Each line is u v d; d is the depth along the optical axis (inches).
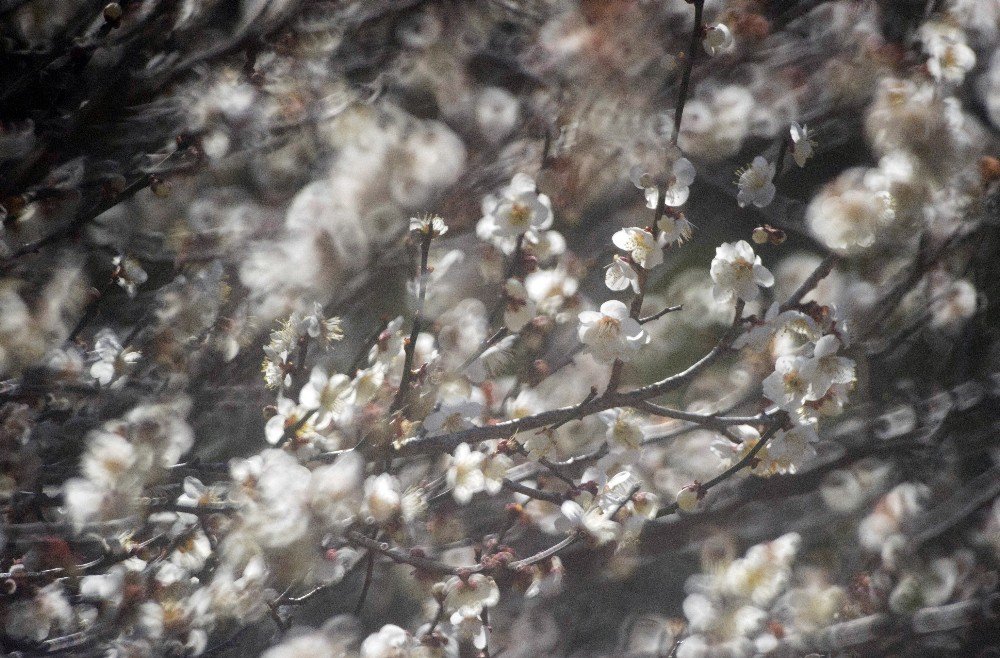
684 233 133.5
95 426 134.0
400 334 133.8
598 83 138.1
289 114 137.5
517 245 133.8
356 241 137.4
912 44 139.6
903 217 135.3
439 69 139.7
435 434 134.3
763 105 141.7
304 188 138.3
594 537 133.7
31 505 133.1
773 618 140.2
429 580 134.3
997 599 139.6
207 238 137.6
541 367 136.2
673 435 138.3
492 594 133.4
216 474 133.7
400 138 137.6
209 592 133.1
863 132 139.6
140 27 135.3
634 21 138.6
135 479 132.6
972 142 136.8
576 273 135.3
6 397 133.8
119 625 132.8
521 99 139.0
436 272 134.2
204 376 137.3
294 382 134.6
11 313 133.6
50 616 132.6
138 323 135.9
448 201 137.6
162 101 136.1
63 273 135.4
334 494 132.5
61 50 134.8
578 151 137.6
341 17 137.6
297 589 136.3
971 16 138.6
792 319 133.2
